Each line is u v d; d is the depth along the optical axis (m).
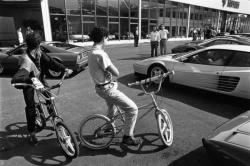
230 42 9.71
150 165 2.90
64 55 7.39
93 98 5.42
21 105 4.98
